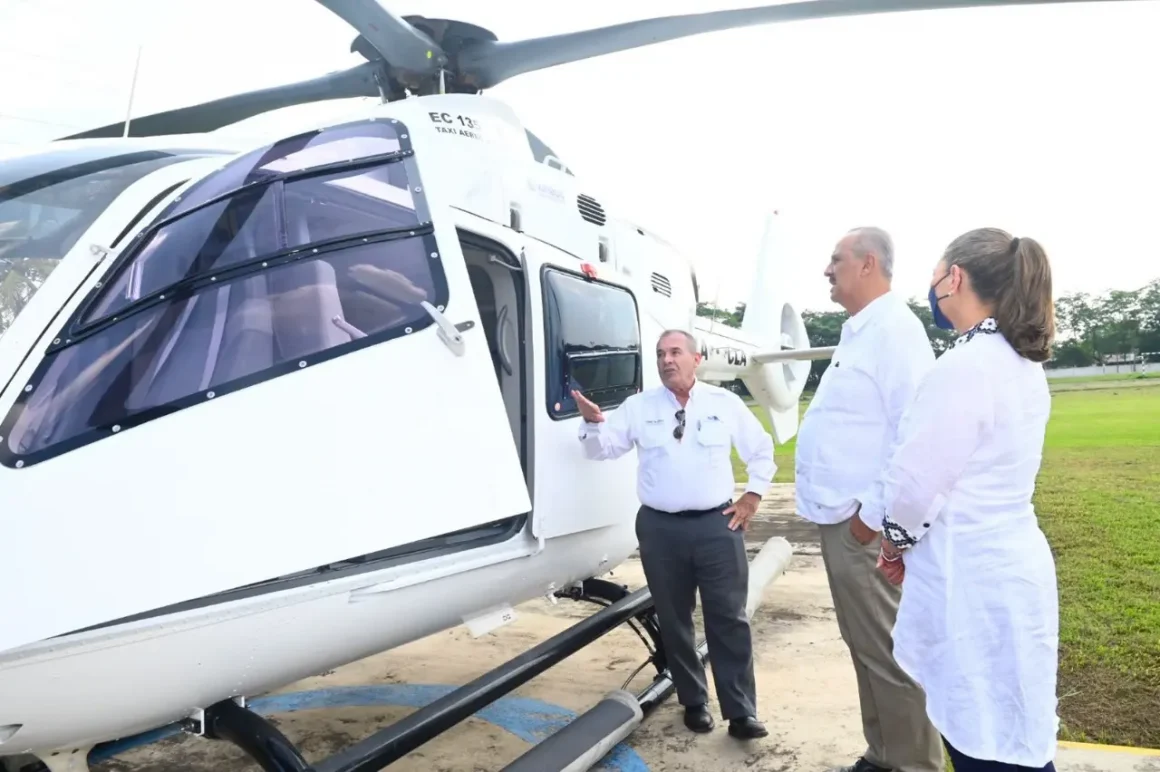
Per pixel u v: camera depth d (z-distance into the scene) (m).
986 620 1.80
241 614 2.03
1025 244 1.87
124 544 1.73
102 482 1.75
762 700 3.77
